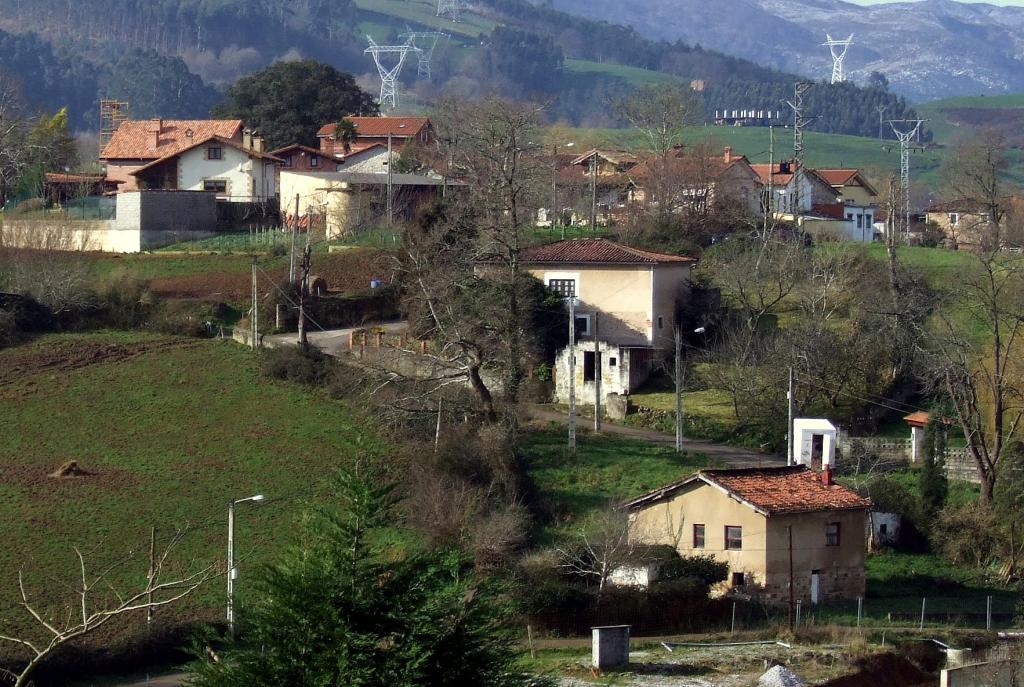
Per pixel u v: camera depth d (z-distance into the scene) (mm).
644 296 131625
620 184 194000
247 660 47438
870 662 77125
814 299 133000
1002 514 100125
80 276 139250
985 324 121188
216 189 191125
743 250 154625
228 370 125312
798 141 180250
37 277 137125
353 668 46625
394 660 47219
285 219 175500
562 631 83875
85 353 128625
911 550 101812
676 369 116062
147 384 122000
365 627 47688
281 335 138000
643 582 88312
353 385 119000
